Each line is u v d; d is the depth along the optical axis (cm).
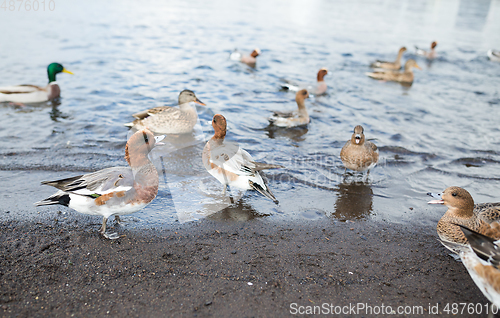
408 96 1249
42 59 1406
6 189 583
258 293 400
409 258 475
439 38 2361
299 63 1609
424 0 4656
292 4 3553
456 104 1164
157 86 1180
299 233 520
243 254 467
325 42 2055
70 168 662
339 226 542
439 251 492
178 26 2208
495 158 787
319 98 1199
